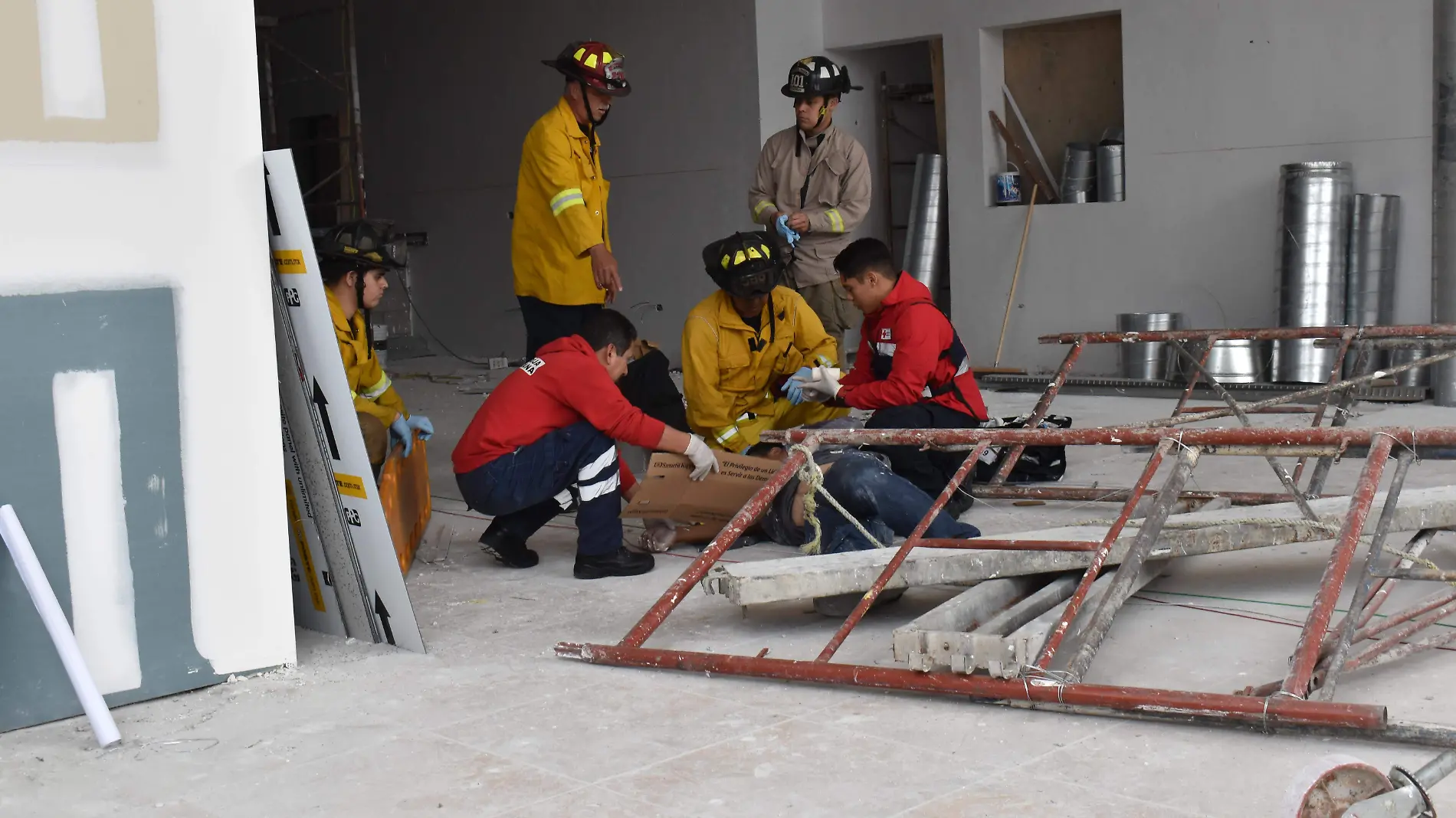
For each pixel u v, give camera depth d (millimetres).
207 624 2887
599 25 10117
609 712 2637
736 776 2279
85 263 2674
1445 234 6652
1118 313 8305
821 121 6094
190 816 2215
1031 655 2500
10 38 2547
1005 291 8898
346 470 3092
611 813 2152
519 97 10820
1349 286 7301
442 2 11203
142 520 2787
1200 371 4805
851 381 4676
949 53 8945
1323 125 7477
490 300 11367
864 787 2205
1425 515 3332
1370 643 2770
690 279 9914
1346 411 4727
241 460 2916
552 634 3250
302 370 3078
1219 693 2340
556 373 3725
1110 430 2803
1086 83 8766
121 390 2740
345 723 2637
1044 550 2988
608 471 3799
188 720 2689
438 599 3656
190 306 2818
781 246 5188
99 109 2664
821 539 3693
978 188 8938
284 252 3002
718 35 9383
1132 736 2365
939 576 3090
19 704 2664
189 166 2793
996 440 2914
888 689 2650
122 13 2678
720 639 3166
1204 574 3512
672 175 9859
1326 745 2270
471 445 3791
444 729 2578
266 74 11820
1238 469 5059
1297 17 7496
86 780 2385
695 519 4059
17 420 2615
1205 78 7879
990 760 2295
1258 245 7773
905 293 4453
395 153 11891
